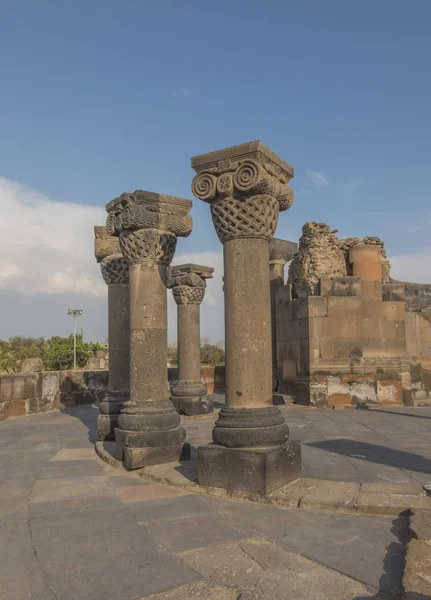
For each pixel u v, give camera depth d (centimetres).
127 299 935
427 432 997
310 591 350
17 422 1278
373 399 1479
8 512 533
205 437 987
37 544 441
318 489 564
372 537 442
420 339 1731
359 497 529
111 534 461
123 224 773
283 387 1688
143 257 768
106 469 729
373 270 1530
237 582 364
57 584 365
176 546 430
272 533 455
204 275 1392
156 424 729
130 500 567
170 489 608
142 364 755
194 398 1320
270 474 556
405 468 684
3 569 391
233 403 599
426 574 354
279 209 650
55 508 543
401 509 497
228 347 611
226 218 611
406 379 1507
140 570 385
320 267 1573
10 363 2325
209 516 504
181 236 807
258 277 607
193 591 353
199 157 636
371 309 1509
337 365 1488
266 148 607
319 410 1410
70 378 1619
